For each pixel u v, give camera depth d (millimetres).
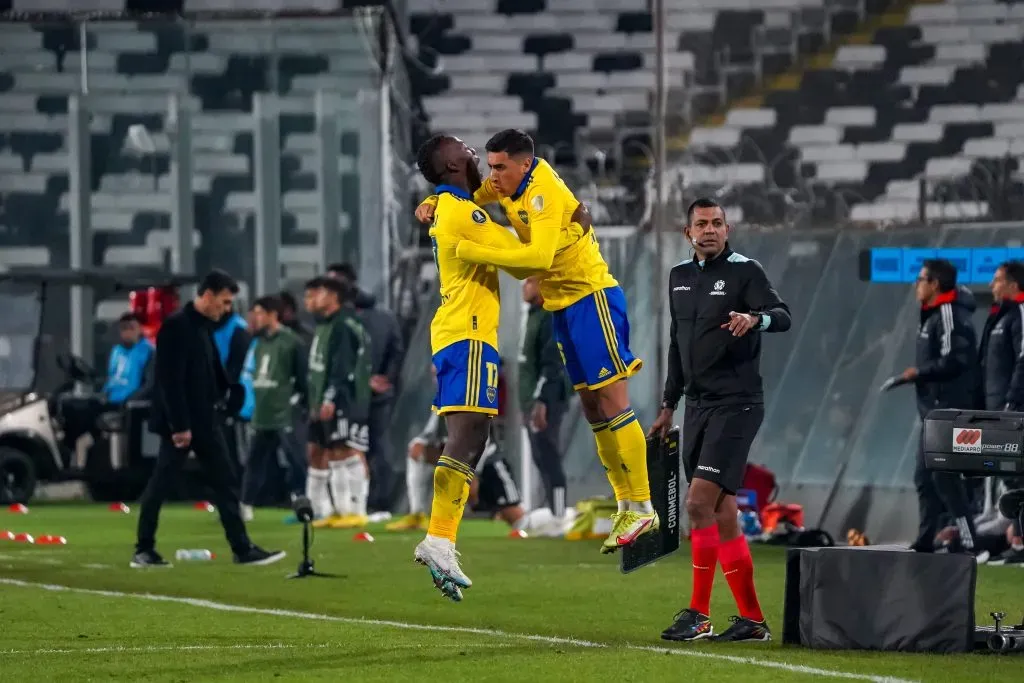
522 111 88750
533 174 25922
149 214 76875
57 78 79625
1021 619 28906
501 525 56406
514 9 91875
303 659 23656
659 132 48469
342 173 69625
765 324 25656
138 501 70312
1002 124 80938
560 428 53844
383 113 69188
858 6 82188
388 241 68438
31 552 44969
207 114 75750
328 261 69375
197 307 40312
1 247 79938
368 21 71688
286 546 47250
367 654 24250
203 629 27812
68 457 65000
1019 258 47875
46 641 26109
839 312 51875
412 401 63219
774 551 44781
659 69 48562
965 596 23969
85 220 74312
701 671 22125
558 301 27141
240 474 63625
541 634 27234
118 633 27203
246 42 75375
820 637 24812
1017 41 82000
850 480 49781
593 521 49719
